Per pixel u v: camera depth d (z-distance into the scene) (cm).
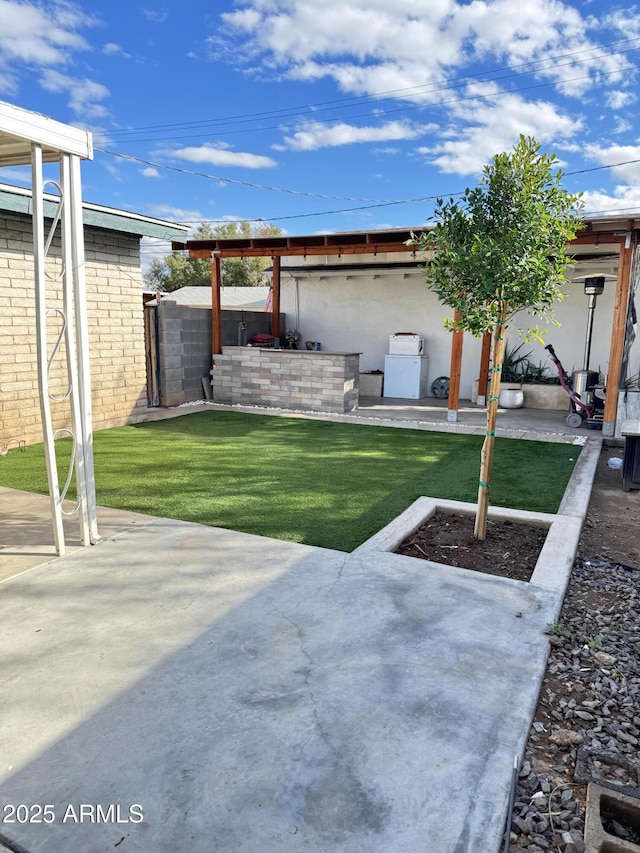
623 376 760
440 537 387
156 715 203
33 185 306
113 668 230
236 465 580
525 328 1096
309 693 215
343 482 518
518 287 330
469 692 218
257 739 191
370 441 717
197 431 772
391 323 1236
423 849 152
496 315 357
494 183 335
